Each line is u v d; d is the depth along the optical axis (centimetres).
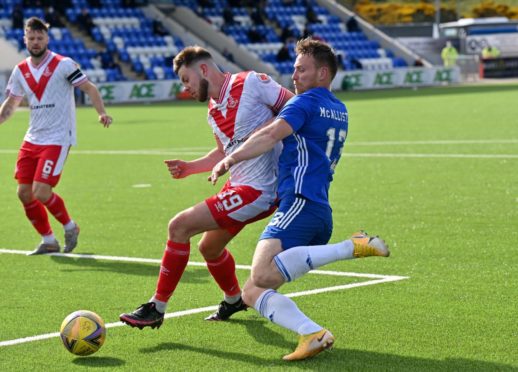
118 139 3819
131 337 1008
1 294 1232
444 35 10425
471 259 1395
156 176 2600
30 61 1534
